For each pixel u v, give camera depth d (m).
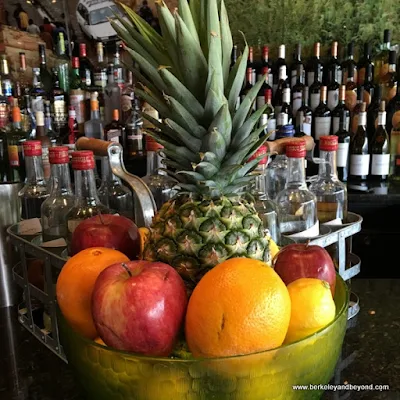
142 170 1.86
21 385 0.60
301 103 2.06
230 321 0.40
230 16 2.20
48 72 2.05
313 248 0.56
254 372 0.39
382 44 2.17
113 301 0.41
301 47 2.21
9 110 1.68
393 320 0.75
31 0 2.10
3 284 0.84
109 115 2.01
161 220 0.56
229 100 0.55
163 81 0.53
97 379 0.42
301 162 0.87
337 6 2.15
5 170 1.51
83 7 2.16
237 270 0.42
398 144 1.96
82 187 0.80
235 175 0.57
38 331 0.70
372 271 1.77
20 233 0.85
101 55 2.04
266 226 0.79
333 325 0.43
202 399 0.39
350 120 2.06
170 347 0.43
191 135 0.54
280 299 0.42
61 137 1.83
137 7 2.12
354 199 1.73
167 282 0.43
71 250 0.65
